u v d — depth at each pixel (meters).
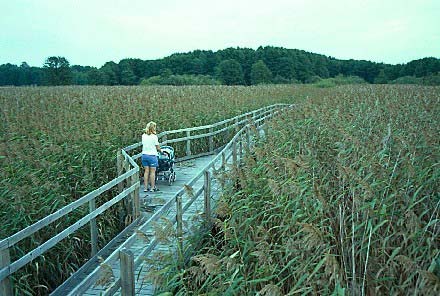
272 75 96.12
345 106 18.20
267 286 3.78
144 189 10.90
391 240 4.74
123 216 8.65
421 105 15.83
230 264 4.29
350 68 116.00
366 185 4.82
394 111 13.12
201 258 4.22
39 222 5.16
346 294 3.95
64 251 6.82
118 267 6.25
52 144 10.31
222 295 4.41
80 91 32.78
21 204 6.96
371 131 9.84
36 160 9.16
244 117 21.42
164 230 4.97
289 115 13.87
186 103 21.39
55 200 7.62
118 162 9.64
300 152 9.04
